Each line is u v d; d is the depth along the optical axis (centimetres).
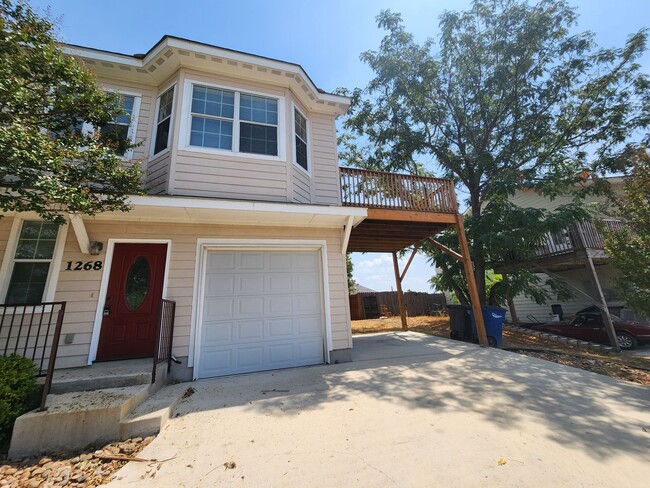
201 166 579
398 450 261
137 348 508
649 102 1022
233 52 608
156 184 576
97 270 507
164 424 318
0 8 324
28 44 343
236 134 618
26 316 468
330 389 429
